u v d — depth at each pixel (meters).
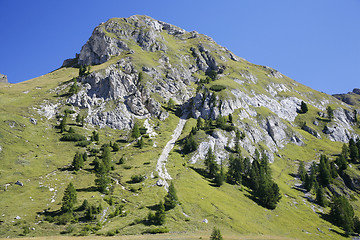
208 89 196.50
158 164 117.31
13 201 80.19
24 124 128.62
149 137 149.50
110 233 66.69
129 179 101.38
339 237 92.88
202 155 131.88
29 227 68.38
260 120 180.88
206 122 156.88
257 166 128.25
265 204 103.56
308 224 97.75
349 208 104.75
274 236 81.81
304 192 125.81
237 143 143.38
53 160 111.88
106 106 165.62
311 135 192.00
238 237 74.69
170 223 75.19
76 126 144.50
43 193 87.88
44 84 190.50
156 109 179.12
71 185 79.69
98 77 180.12
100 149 130.00
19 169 99.06
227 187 109.31
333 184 131.50
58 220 72.12
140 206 82.88
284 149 166.62
